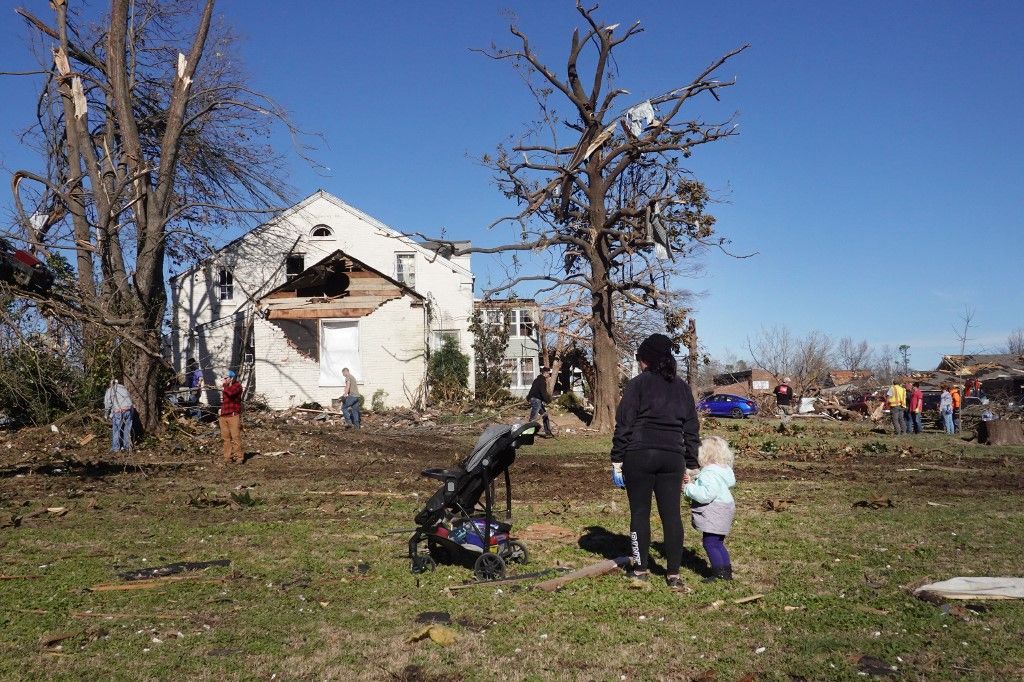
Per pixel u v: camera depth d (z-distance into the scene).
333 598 5.92
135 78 23.75
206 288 35.09
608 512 9.66
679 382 6.33
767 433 24.91
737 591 5.98
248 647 4.86
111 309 17.27
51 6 20.42
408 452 18.53
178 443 18.81
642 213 23.73
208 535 8.38
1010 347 60.28
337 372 32.47
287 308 32.44
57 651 4.80
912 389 26.33
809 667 4.44
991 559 6.86
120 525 9.02
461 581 6.43
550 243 24.69
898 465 15.73
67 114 20.39
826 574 6.46
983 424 21.73
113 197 18.50
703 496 6.30
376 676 4.44
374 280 32.62
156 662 4.62
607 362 25.62
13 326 10.81
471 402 32.62
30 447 17.59
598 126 24.78
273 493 11.70
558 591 6.06
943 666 4.40
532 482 13.00
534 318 42.28
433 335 35.25
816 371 50.91
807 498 10.77
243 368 32.78
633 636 5.01
